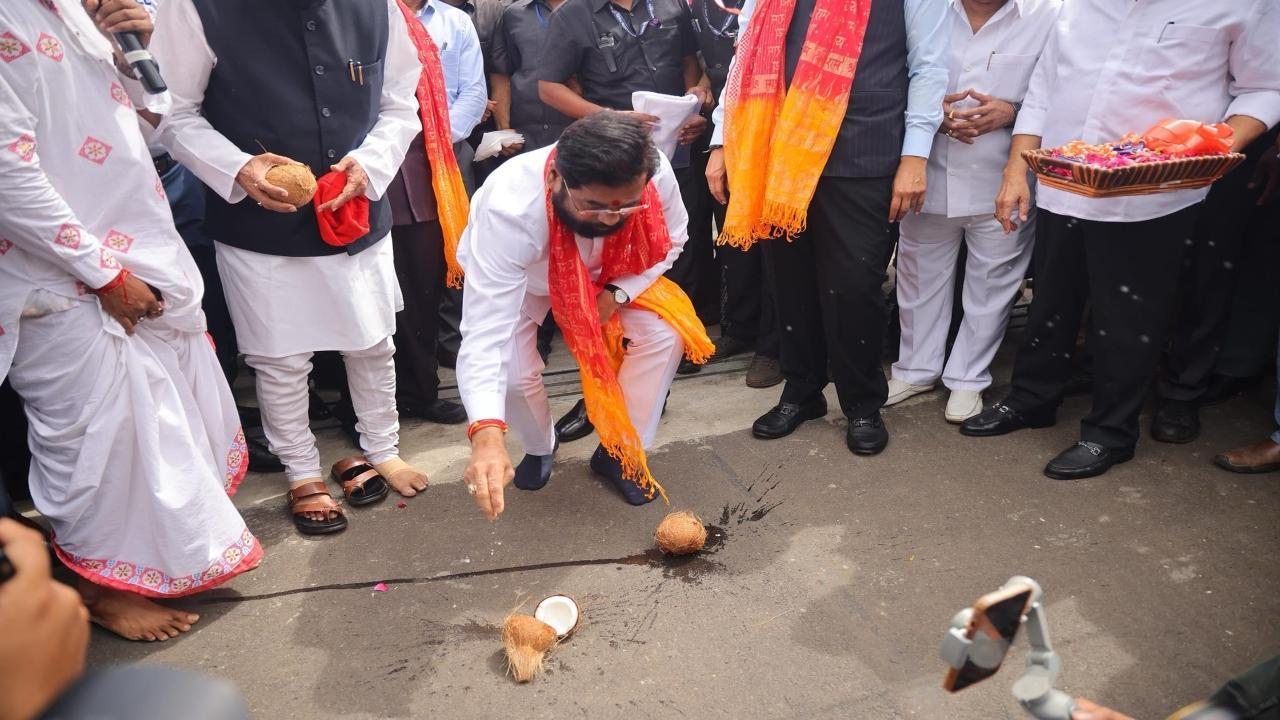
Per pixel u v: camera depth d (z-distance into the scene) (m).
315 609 2.82
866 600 2.74
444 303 4.67
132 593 2.79
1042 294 3.48
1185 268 3.45
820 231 3.45
